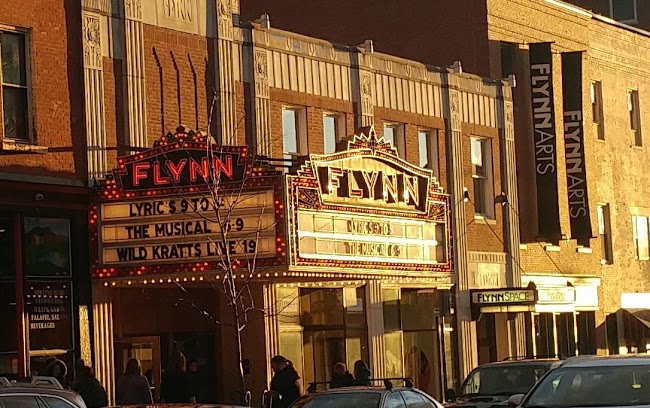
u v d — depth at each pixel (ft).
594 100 164.55
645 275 173.37
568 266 152.15
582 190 147.13
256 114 103.24
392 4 147.33
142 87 92.58
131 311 94.79
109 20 90.84
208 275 85.61
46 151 83.46
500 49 144.66
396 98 122.42
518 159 143.84
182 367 89.76
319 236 88.28
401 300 121.39
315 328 109.29
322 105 111.86
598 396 57.41
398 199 98.27
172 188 86.02
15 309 82.99
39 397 47.44
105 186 87.51
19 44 84.38
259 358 100.83
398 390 68.95
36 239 84.53
